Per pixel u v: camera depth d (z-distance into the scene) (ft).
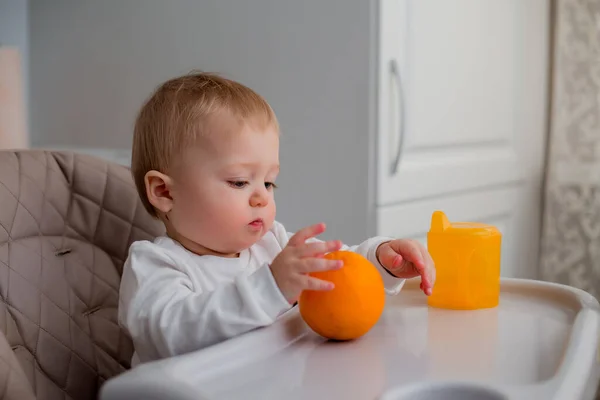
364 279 2.39
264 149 3.05
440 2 5.64
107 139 6.38
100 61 6.38
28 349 3.05
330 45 5.22
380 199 5.15
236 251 3.15
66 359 3.15
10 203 3.23
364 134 5.14
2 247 3.14
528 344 2.32
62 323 3.21
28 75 6.82
